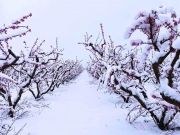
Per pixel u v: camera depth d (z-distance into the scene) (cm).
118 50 1025
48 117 707
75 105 929
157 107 495
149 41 319
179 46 236
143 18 270
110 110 803
